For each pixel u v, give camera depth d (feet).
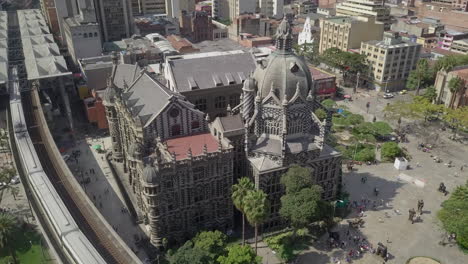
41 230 312.09
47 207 299.38
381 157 448.24
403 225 334.85
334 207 336.08
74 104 590.14
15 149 422.00
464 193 319.27
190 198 302.45
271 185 317.63
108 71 556.51
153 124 318.65
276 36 320.50
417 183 395.55
